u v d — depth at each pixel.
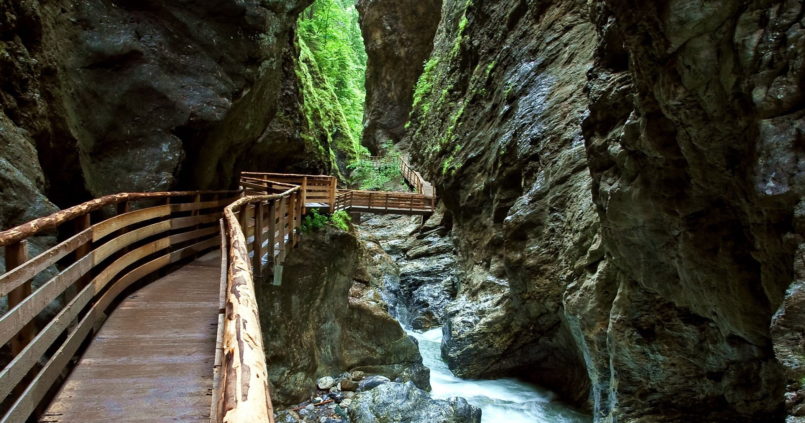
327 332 10.88
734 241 5.52
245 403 1.55
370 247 18.78
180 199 10.03
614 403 7.80
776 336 3.96
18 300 3.18
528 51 15.69
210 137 10.24
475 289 14.79
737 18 4.39
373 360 11.43
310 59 28.75
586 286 8.90
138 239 6.26
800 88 4.08
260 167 16.94
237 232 4.29
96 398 3.63
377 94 39.59
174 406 3.55
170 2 9.05
